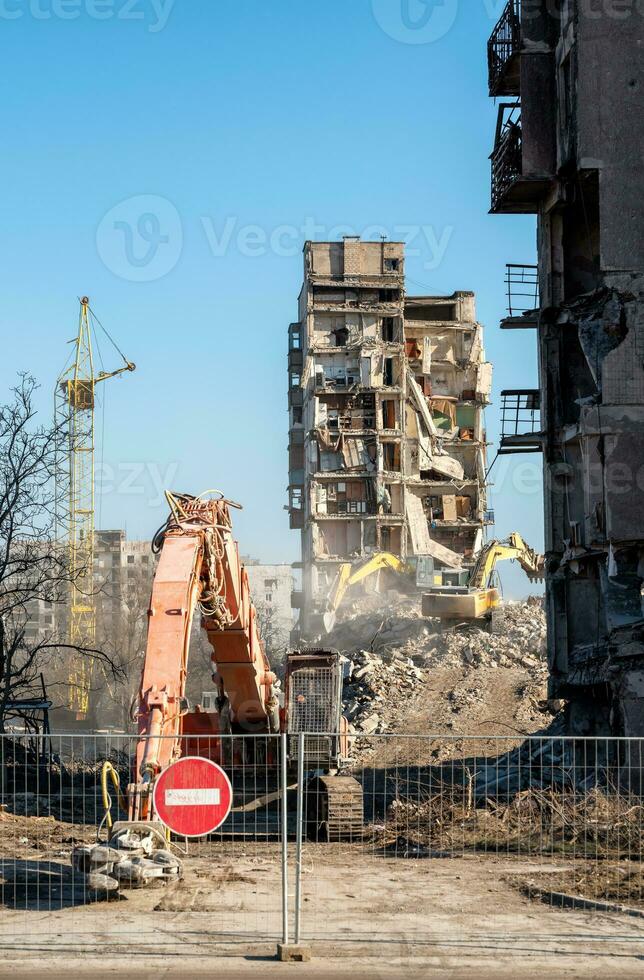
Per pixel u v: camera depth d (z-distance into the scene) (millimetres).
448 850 21703
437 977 12125
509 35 36781
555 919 15141
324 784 25688
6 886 17359
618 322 32969
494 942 13703
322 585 96625
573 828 22562
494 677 54156
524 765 33656
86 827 25641
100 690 88750
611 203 33312
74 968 12383
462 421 104500
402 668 55312
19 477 38500
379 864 20156
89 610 96188
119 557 148500
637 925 14734
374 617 70688
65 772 38375
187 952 13102
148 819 17500
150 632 19859
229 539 23656
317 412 99250
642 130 33469
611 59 33562
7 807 28797
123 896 16625
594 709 35094
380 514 97375
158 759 18281
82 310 104438
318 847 23297
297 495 106062
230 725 27734
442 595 65188
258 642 27844
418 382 103625
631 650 28844
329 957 12914
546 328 36750
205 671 82438
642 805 23375
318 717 27750
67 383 103812
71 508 99188
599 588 36094
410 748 41656
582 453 33562
